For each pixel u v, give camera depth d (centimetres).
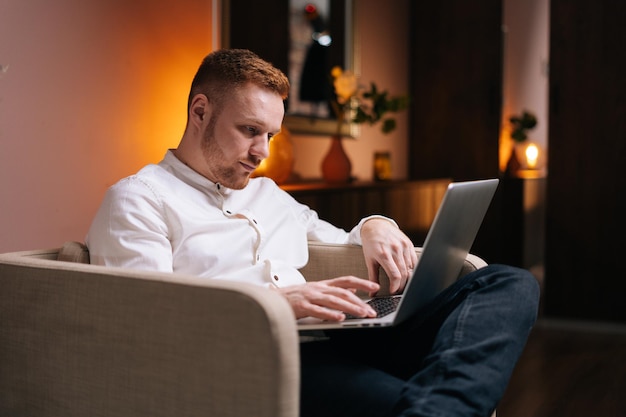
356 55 370
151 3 190
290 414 98
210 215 146
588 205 390
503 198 428
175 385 105
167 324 105
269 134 148
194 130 147
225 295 100
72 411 116
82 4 171
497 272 126
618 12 380
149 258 128
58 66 165
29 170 160
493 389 107
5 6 153
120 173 185
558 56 392
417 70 442
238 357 99
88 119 174
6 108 154
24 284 121
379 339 138
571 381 278
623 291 385
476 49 427
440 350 111
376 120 335
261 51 290
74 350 115
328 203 273
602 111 385
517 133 488
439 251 122
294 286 122
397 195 338
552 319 396
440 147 438
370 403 114
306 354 129
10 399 123
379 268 158
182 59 203
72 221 172
